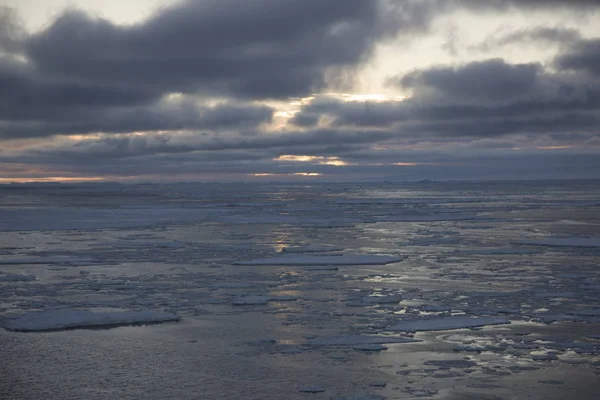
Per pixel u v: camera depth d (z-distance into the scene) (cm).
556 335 1500
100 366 1278
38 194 14600
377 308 1800
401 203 8775
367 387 1152
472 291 2055
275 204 8688
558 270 2506
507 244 3462
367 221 5241
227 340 1466
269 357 1333
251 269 2562
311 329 1565
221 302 1895
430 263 2712
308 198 11256
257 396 1109
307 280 2286
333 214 6338
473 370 1244
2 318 1689
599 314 1706
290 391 1133
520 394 1115
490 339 1467
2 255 3038
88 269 2581
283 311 1767
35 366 1280
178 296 1992
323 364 1284
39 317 1653
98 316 1659
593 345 1411
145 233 4228
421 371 1239
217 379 1197
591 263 2698
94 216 5838
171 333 1531
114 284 2212
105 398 1100
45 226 4712
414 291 2061
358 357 1331
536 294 2002
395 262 2744
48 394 1120
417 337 1488
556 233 4103
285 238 3875
